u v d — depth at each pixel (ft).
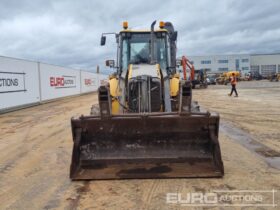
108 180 15.80
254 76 244.01
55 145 25.18
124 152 17.03
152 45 22.74
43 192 14.88
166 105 19.99
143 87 19.39
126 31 25.43
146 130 16.65
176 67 27.63
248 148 22.68
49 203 13.57
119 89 20.76
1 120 41.34
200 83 129.80
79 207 13.02
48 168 18.75
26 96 58.65
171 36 26.14
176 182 15.39
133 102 19.76
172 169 16.42
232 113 43.73
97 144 17.10
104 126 16.57
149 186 14.98
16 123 38.29
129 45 25.49
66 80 88.28
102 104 16.35
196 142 16.96
